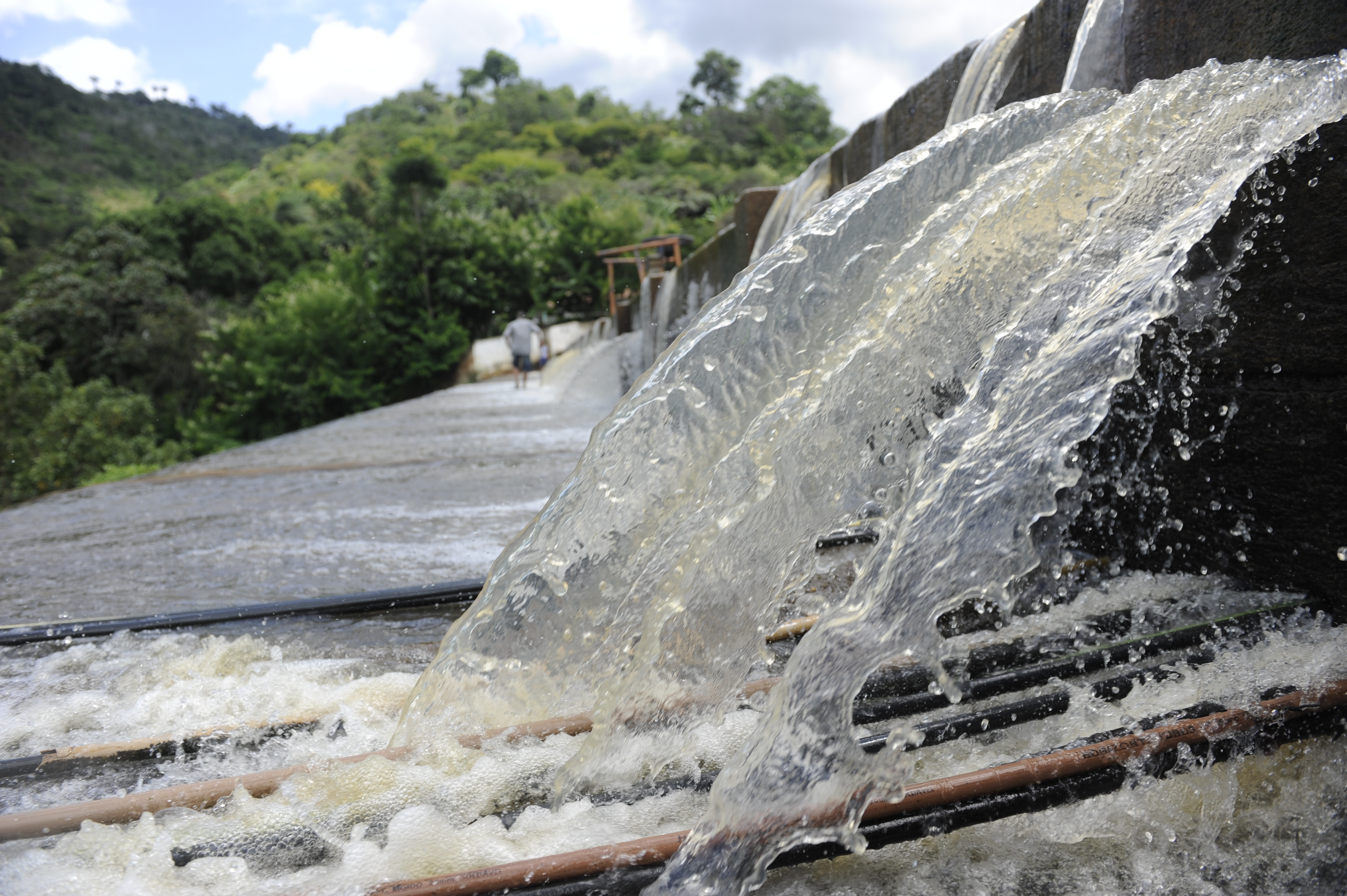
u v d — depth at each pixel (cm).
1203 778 150
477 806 160
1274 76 187
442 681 184
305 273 5122
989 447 171
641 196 6406
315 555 395
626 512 188
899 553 159
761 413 192
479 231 2786
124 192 13238
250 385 2586
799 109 10794
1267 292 205
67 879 141
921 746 167
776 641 223
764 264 202
